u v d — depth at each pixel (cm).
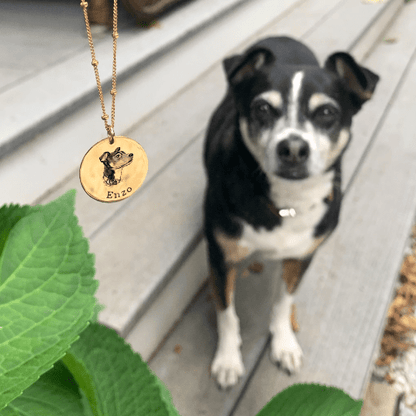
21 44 78
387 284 66
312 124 52
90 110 68
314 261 69
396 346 68
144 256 59
